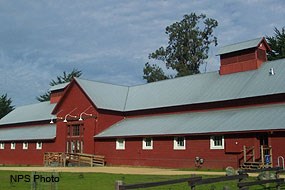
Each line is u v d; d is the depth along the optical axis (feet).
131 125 159.53
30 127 223.51
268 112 117.39
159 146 139.74
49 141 187.93
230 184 71.51
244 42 147.23
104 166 151.43
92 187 70.95
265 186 67.92
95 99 168.66
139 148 146.72
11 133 225.97
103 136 159.33
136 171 115.44
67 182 79.87
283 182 61.52
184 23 274.77
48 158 170.40
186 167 129.29
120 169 128.26
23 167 154.71
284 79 126.31
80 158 158.92
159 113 159.43
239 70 145.79
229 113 130.72
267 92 124.88
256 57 140.87
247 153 112.68
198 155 126.41
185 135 129.39
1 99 357.41
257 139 111.86
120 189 42.57
